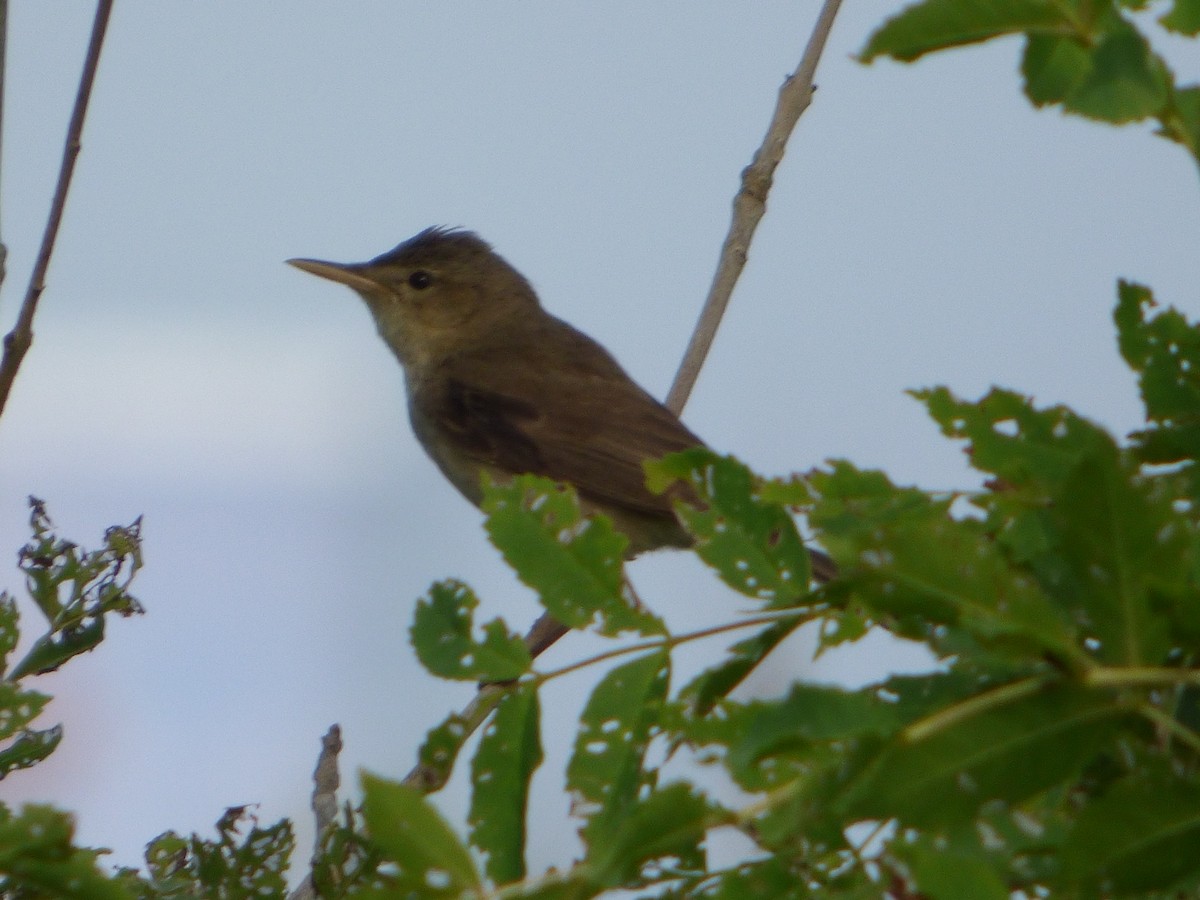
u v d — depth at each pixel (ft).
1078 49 10.62
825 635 12.84
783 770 10.93
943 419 12.93
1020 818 10.27
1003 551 11.85
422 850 9.58
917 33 10.23
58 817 11.43
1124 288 13.61
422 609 12.88
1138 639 9.18
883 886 10.55
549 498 13.00
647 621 12.72
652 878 11.71
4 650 19.86
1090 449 9.12
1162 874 9.29
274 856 19.04
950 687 11.48
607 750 12.39
